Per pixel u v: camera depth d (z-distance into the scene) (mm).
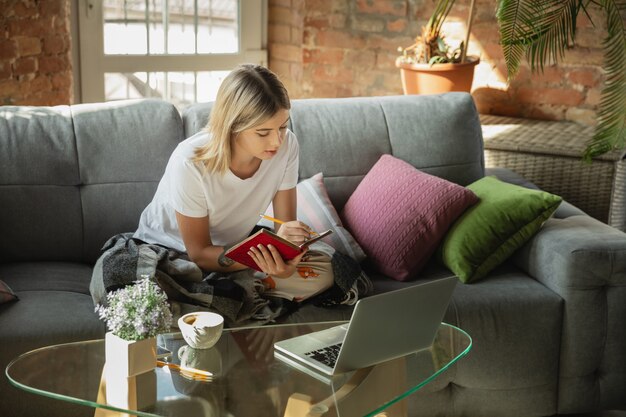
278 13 4711
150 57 4570
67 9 4160
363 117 3143
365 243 2887
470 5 4422
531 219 2828
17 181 2801
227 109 2346
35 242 2822
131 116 2934
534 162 3957
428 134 3162
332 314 2564
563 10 3670
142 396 1829
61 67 4180
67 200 2840
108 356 1913
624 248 2670
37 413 2373
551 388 2750
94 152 2871
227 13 4652
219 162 2414
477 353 2654
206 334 2008
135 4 4477
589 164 3840
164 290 2424
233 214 2562
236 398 1839
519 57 3713
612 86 3643
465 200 2877
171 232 2613
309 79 4707
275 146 2381
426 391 2648
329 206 2916
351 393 1877
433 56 4125
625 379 2756
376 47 4570
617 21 3654
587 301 2688
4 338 2305
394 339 2000
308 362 1991
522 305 2676
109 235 2877
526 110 4516
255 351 2053
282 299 2559
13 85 4027
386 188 2928
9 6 3918
